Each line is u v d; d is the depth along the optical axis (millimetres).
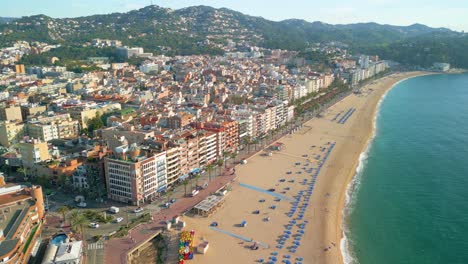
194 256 191375
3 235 169750
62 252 172875
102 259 181500
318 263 188375
